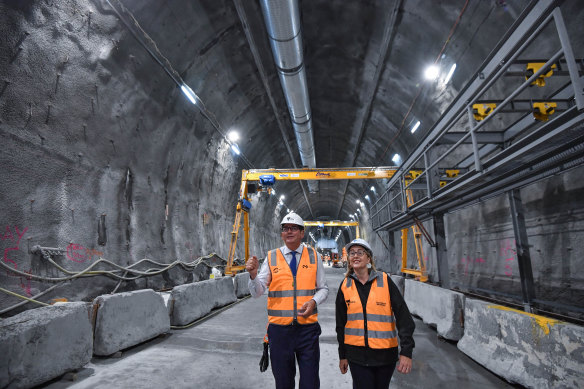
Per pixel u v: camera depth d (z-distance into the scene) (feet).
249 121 49.21
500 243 26.37
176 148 34.24
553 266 19.93
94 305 15.02
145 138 28.48
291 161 77.10
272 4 24.27
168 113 30.63
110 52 21.77
